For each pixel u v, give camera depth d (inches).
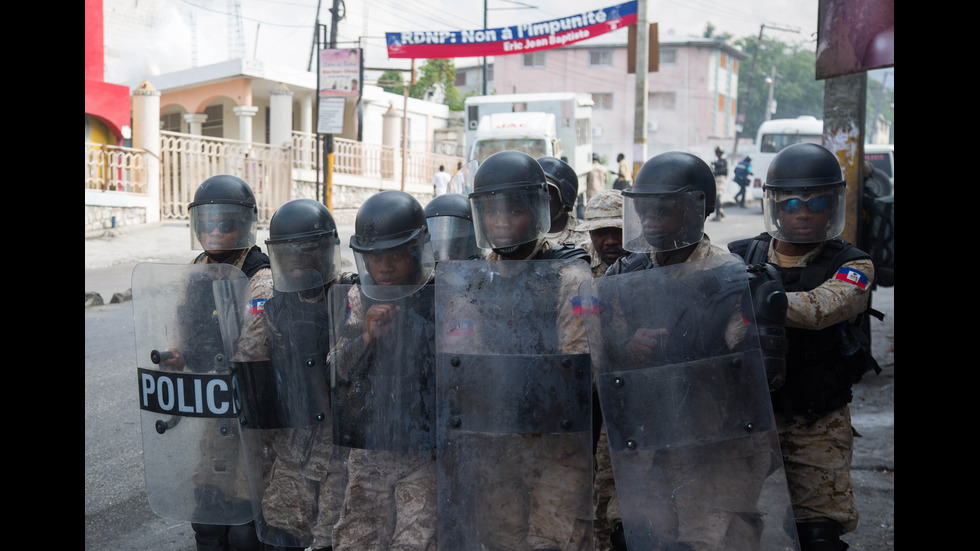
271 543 113.1
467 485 95.8
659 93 1600.6
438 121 1015.6
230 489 120.5
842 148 258.1
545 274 94.7
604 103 1608.0
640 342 91.5
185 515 122.0
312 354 111.2
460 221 133.5
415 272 101.9
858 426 224.5
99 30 562.3
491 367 95.3
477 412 95.6
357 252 102.2
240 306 117.4
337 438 105.0
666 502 90.8
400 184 786.2
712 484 89.8
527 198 99.6
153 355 121.9
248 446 114.6
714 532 89.3
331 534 107.7
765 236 114.7
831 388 102.7
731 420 89.4
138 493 185.9
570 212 156.6
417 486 101.4
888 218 327.6
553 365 94.2
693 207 97.3
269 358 113.5
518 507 94.8
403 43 645.9
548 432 94.2
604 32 621.6
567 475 94.3
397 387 102.3
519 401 94.5
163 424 122.3
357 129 810.2
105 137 557.6
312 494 111.1
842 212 105.3
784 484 88.0
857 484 184.7
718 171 850.1
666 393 91.0
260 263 133.7
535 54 1617.9
